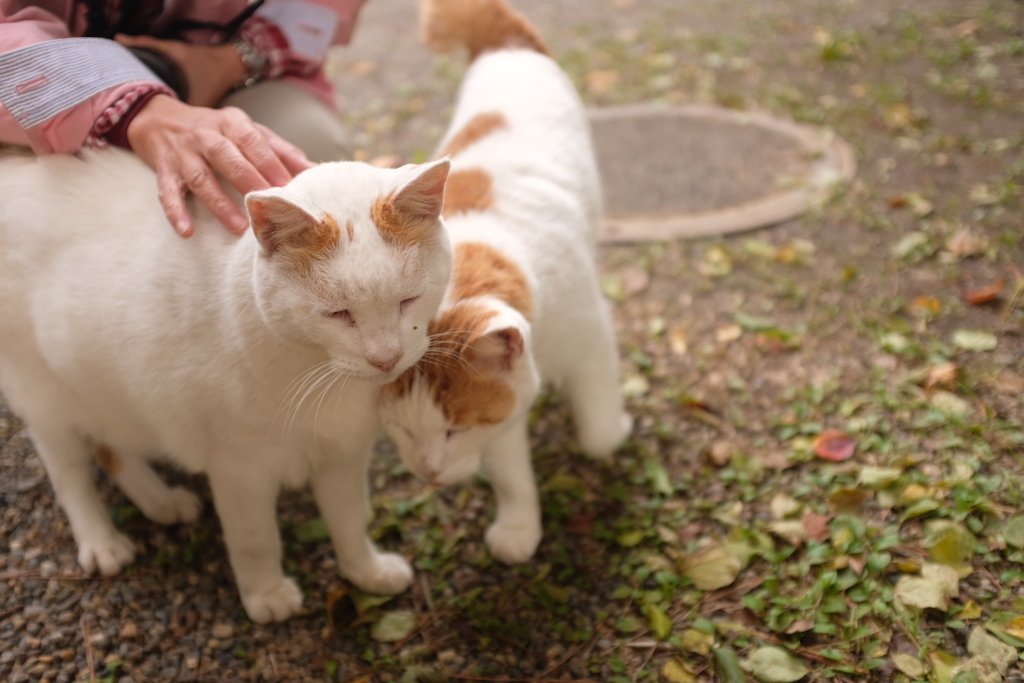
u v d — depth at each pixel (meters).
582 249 2.05
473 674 1.77
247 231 1.52
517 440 1.94
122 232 1.63
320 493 1.83
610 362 2.17
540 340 1.93
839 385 2.38
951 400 2.26
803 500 2.06
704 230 3.04
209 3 2.08
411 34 4.82
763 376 2.46
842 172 3.25
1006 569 1.84
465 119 2.29
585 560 2.02
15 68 1.66
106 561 1.98
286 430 1.62
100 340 1.63
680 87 3.98
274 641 1.86
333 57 4.61
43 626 1.87
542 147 2.17
